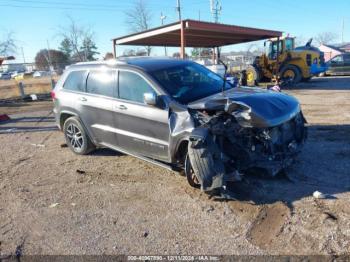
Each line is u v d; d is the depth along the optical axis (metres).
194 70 5.96
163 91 5.15
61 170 6.24
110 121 5.97
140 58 6.29
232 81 6.39
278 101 5.03
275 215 4.12
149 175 5.69
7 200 5.09
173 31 15.85
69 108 6.79
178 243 3.72
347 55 26.30
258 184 4.92
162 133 5.10
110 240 3.86
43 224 4.32
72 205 4.79
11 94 21.12
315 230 3.74
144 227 4.09
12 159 7.16
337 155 5.95
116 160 6.55
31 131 9.98
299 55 19.62
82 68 6.68
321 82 21.56
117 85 5.84
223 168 4.42
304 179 5.02
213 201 4.60
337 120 8.85
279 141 4.79
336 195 4.47
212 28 15.32
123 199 4.88
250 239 3.71
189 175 4.88
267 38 20.66
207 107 4.64
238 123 4.50
